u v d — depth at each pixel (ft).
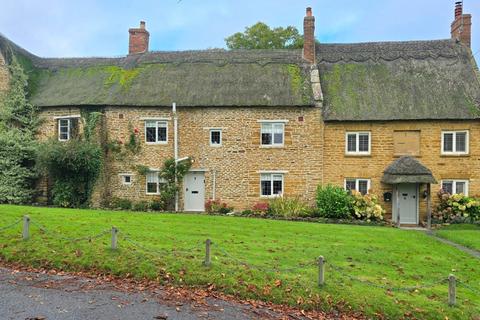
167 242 42.63
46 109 82.02
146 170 79.71
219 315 27.32
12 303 27.43
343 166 77.92
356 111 77.41
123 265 34.81
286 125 78.48
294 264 37.70
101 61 91.66
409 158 74.33
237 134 79.10
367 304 30.25
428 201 71.41
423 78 81.00
